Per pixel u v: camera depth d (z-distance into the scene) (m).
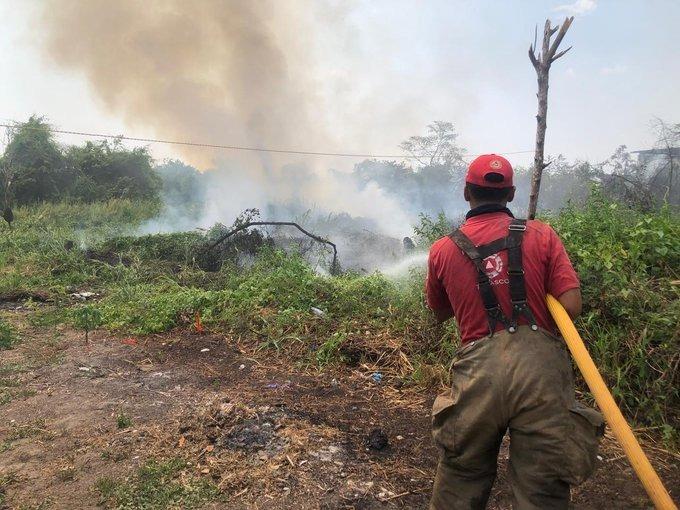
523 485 2.12
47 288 8.91
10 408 4.27
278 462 3.36
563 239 4.89
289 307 6.40
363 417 4.02
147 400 4.39
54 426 3.95
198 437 3.69
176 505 2.98
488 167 2.42
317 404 4.23
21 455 3.53
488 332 2.21
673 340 3.79
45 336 6.28
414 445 3.62
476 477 2.29
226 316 6.52
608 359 3.99
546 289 2.25
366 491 3.10
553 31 3.57
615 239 4.85
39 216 18.55
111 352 5.65
